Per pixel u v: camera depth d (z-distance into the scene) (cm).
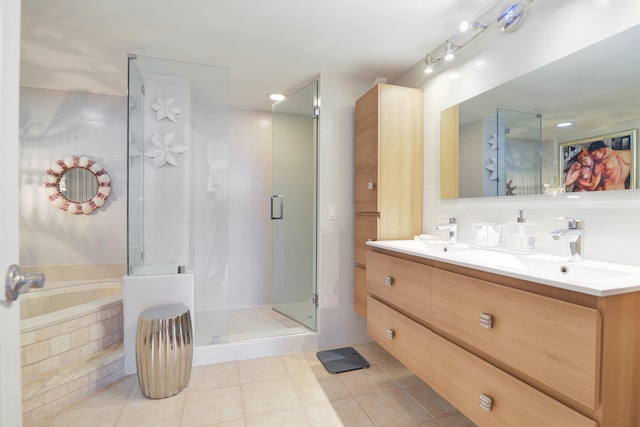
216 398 175
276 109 309
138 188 224
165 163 237
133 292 201
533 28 146
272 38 199
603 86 120
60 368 180
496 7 165
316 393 181
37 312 235
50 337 176
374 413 163
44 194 276
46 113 276
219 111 244
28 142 272
